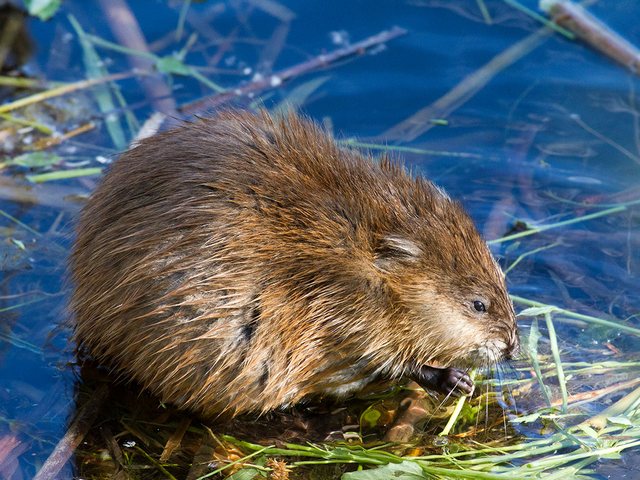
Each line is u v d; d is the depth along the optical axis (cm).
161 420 1185
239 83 1739
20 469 1120
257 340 1090
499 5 1861
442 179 1584
